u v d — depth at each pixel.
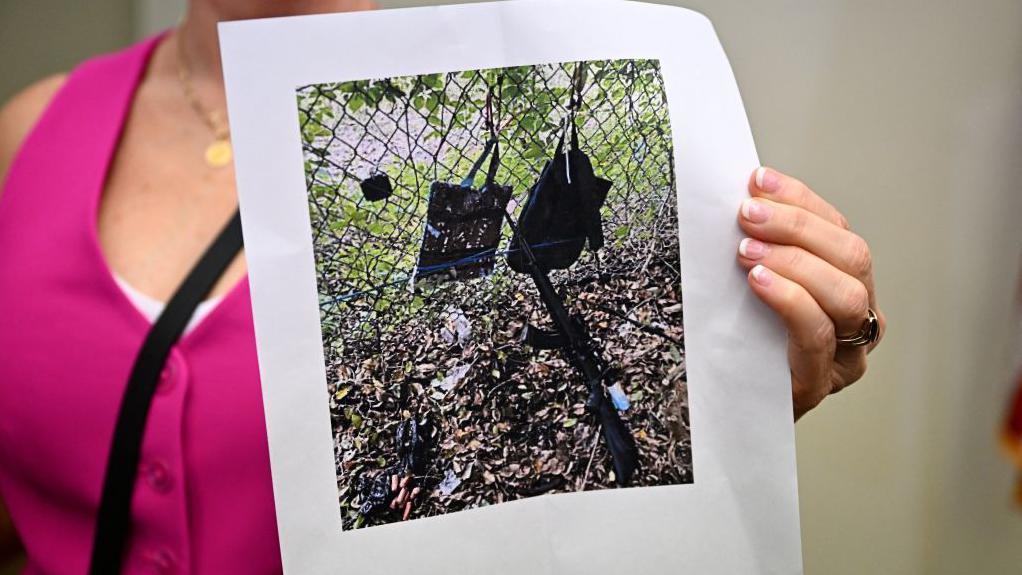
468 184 0.38
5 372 0.43
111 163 0.45
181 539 0.41
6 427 0.44
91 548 0.44
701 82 0.39
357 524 0.37
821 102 0.83
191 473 0.41
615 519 0.39
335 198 0.37
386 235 0.37
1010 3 0.78
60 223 0.43
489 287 0.38
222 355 0.40
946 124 0.81
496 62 0.37
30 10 0.84
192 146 0.46
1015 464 0.84
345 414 0.37
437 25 0.37
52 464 0.43
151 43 0.49
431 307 0.38
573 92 0.38
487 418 0.39
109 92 0.47
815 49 0.82
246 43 0.36
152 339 0.40
